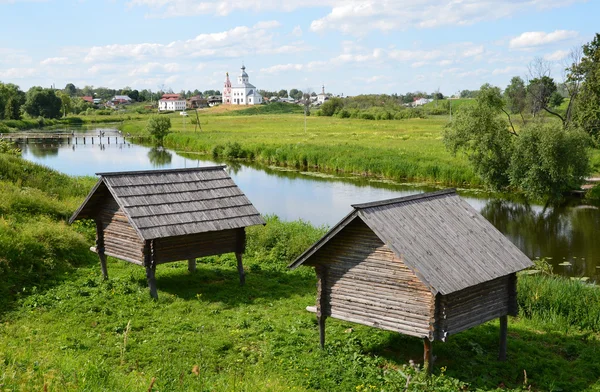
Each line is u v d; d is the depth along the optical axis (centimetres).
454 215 1469
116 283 1895
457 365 1396
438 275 1217
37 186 3056
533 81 5806
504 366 1404
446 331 1238
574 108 5856
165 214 1808
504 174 4712
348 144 7362
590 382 1341
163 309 1712
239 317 1664
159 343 1448
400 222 1330
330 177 5625
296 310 1759
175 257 1850
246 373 1285
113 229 1919
